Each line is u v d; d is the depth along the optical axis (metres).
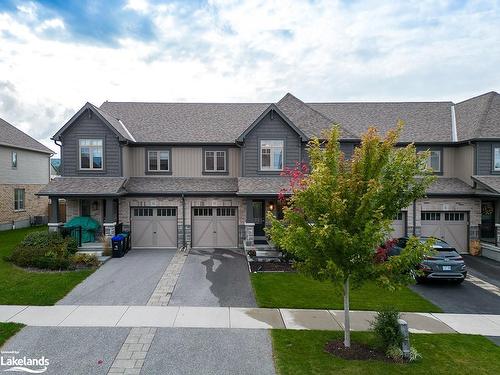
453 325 10.41
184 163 21.27
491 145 19.91
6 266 15.16
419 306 11.91
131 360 7.87
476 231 20.28
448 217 20.55
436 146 21.48
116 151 19.64
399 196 8.28
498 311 11.64
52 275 14.04
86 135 19.56
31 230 27.25
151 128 21.91
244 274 15.04
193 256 18.14
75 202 20.00
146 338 8.95
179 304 11.49
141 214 20.31
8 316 10.16
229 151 21.31
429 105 24.47
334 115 23.48
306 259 8.37
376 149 8.36
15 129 31.22
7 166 27.88
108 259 17.09
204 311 10.93
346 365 7.74
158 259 17.41
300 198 8.29
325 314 10.93
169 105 24.44
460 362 8.04
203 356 8.10
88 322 9.88
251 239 19.02
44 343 8.59
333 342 8.91
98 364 7.68
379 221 7.57
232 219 20.62
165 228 20.41
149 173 21.14
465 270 14.24
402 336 8.20
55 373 7.31
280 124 19.97
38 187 32.16
